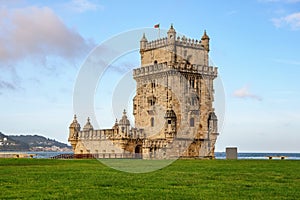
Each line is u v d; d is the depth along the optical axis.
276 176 40.00
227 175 41.03
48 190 29.34
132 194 27.75
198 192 28.80
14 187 30.86
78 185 32.12
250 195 27.66
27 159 72.12
